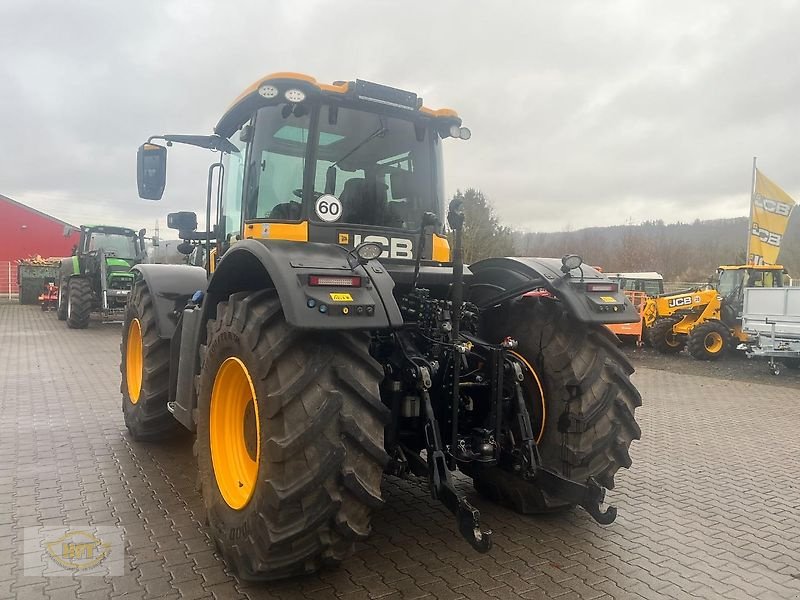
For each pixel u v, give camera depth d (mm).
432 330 3367
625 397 3650
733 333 13688
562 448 3590
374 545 3449
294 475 2658
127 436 5555
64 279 17750
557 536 3635
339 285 2748
